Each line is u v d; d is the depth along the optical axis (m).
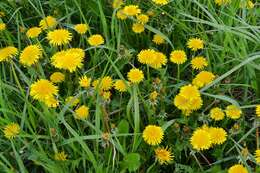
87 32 1.44
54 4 1.44
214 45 1.30
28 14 1.47
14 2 1.45
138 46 1.40
